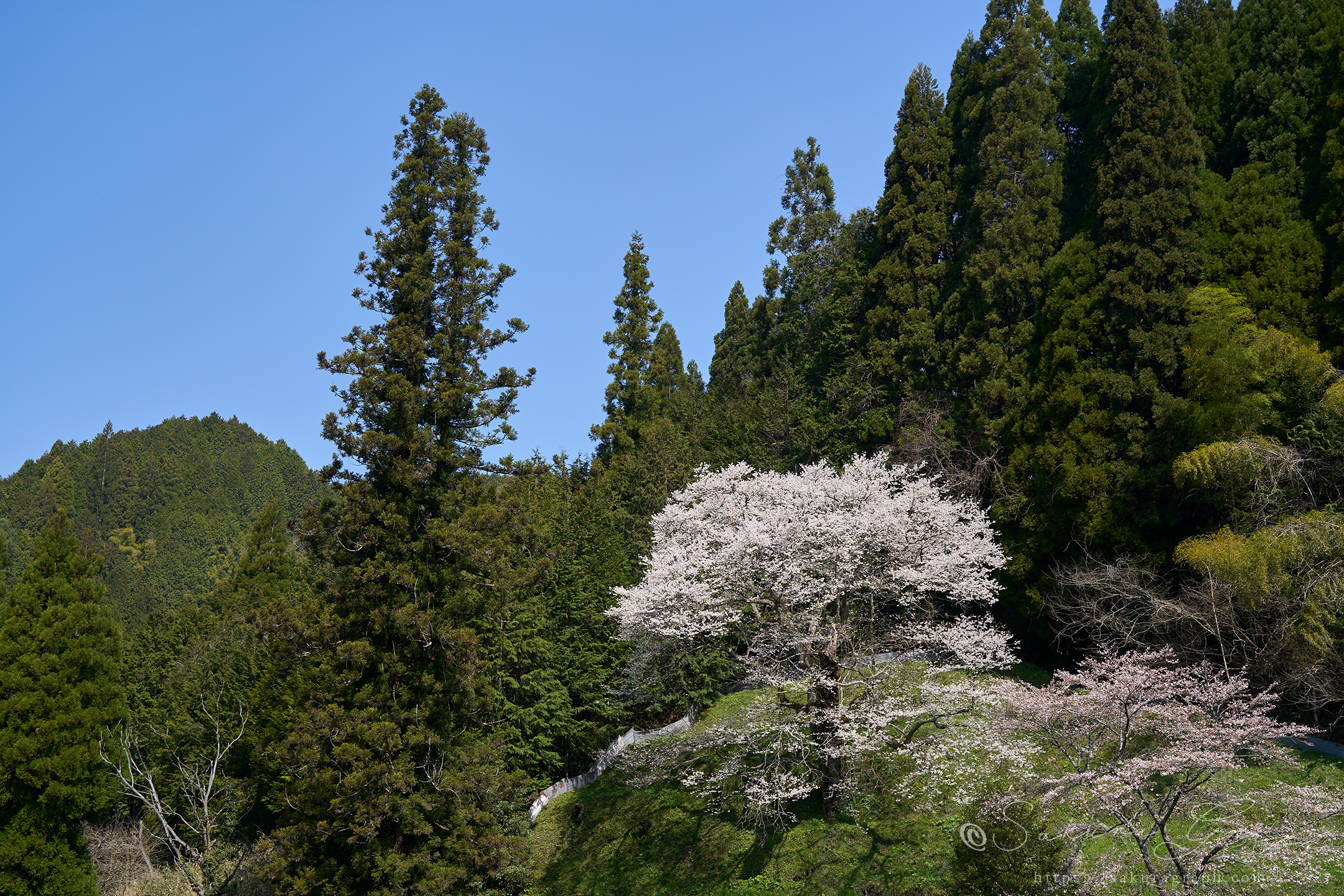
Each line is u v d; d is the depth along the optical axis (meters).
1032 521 26.30
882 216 38.59
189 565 92.75
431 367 24.00
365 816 19.98
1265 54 29.06
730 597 21.34
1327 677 18.12
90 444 118.06
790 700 23.97
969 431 30.61
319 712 20.45
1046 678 25.66
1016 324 31.00
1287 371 22.33
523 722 27.09
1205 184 27.55
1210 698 14.42
